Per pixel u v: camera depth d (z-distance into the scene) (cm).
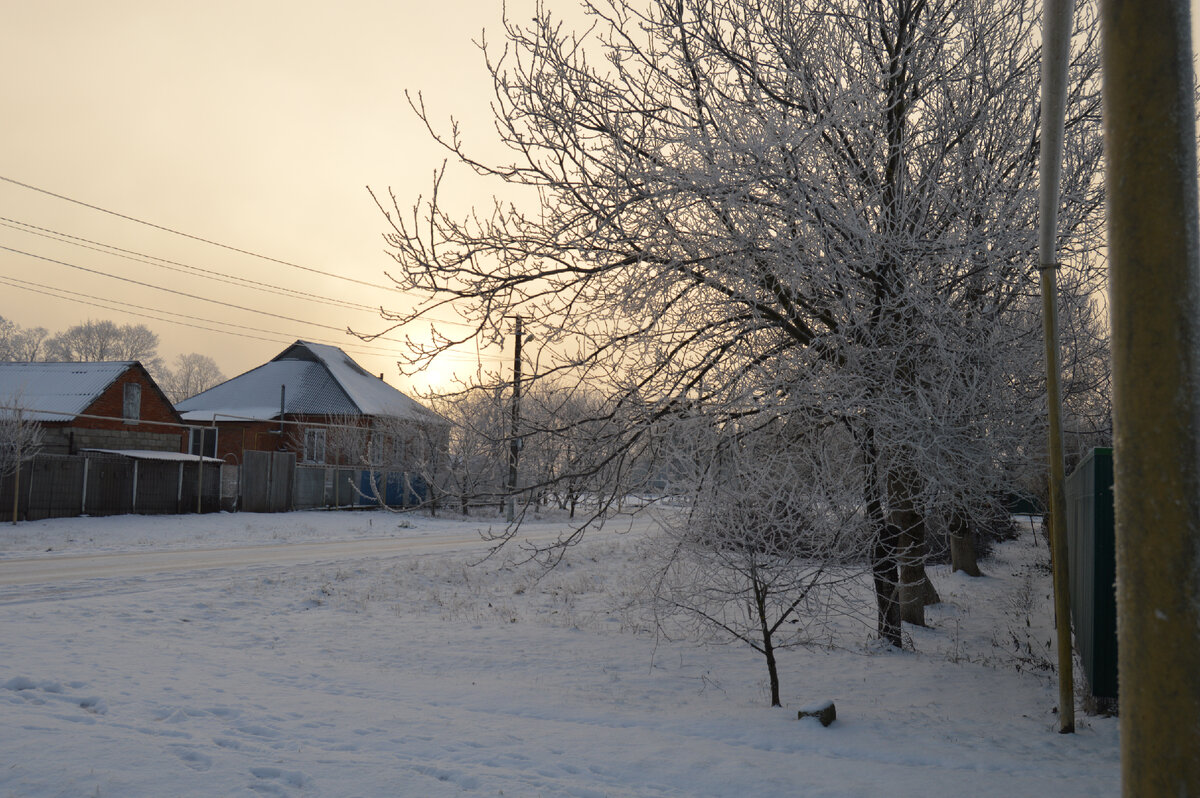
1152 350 222
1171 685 215
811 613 884
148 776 481
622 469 999
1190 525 216
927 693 912
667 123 966
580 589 1750
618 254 966
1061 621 754
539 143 955
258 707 700
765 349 1018
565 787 533
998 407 1041
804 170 912
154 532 2648
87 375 3803
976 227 948
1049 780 602
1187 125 225
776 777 588
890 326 968
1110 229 233
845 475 891
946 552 2325
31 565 1769
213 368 12025
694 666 1047
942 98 1118
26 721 576
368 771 530
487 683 912
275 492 3734
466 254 977
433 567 1962
